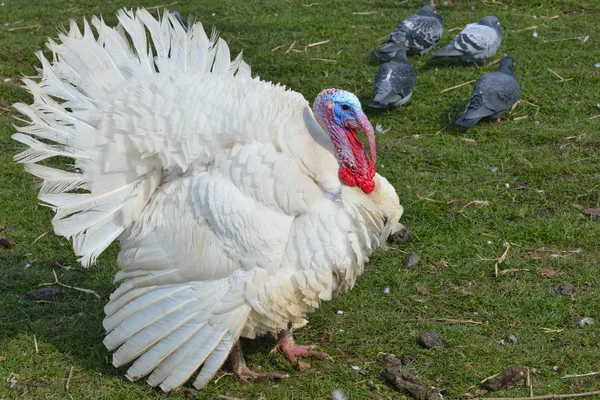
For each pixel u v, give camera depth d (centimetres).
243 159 250
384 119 387
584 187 337
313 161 253
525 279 299
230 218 248
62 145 263
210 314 251
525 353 272
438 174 349
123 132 255
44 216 333
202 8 519
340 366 271
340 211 254
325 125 258
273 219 250
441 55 417
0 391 264
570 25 464
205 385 263
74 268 310
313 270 252
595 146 359
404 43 426
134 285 256
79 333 282
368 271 305
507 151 359
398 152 362
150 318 254
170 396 262
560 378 264
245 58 437
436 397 260
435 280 301
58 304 293
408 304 292
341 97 256
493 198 335
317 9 514
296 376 270
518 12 492
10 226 329
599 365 267
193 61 277
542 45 440
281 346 276
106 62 267
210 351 253
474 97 372
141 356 257
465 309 289
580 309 285
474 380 265
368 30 475
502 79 373
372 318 287
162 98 255
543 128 373
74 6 531
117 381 267
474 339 278
